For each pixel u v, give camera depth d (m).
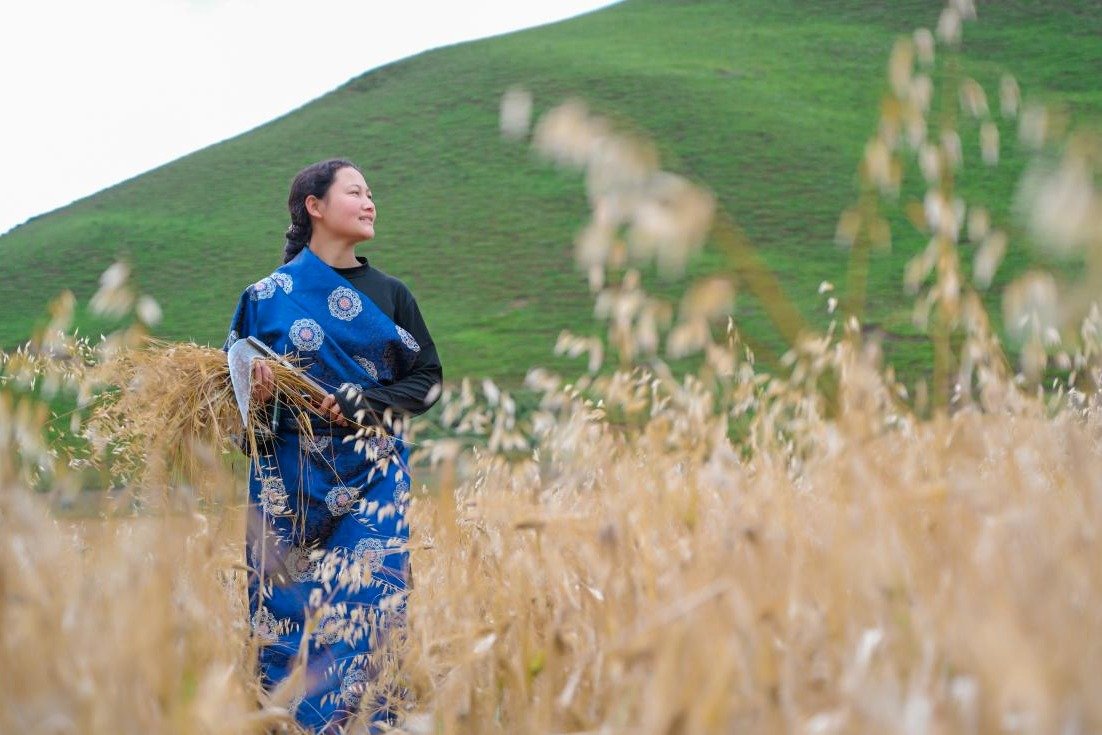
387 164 51.84
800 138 47.06
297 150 55.25
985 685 1.36
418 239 44.69
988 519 1.80
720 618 1.73
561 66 56.84
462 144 51.97
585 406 2.53
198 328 39.22
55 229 50.53
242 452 3.55
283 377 3.53
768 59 55.94
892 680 1.44
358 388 3.56
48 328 2.84
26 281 45.16
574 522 2.41
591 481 2.53
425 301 39.88
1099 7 53.34
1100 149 1.22
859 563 1.81
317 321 3.68
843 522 1.95
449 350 35.59
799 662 1.71
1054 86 46.28
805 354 2.11
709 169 44.81
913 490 1.99
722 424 2.32
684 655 1.62
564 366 33.31
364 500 3.22
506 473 2.86
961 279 2.12
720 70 54.34
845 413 2.07
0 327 40.25
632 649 1.69
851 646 1.68
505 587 2.67
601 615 2.18
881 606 1.74
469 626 2.54
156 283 43.88
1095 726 1.27
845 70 54.09
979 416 2.19
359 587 3.29
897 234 36.09
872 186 1.88
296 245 3.87
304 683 2.86
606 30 62.69
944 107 1.90
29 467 2.28
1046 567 1.65
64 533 2.36
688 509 2.28
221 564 2.96
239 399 3.41
